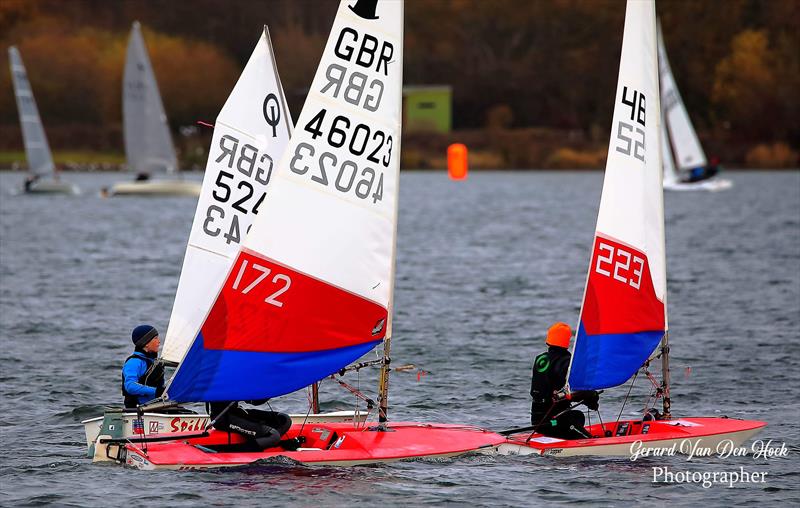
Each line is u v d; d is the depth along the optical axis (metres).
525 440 53.41
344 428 53.03
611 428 56.09
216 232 60.06
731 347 85.44
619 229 54.09
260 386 50.59
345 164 52.00
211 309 49.66
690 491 47.97
